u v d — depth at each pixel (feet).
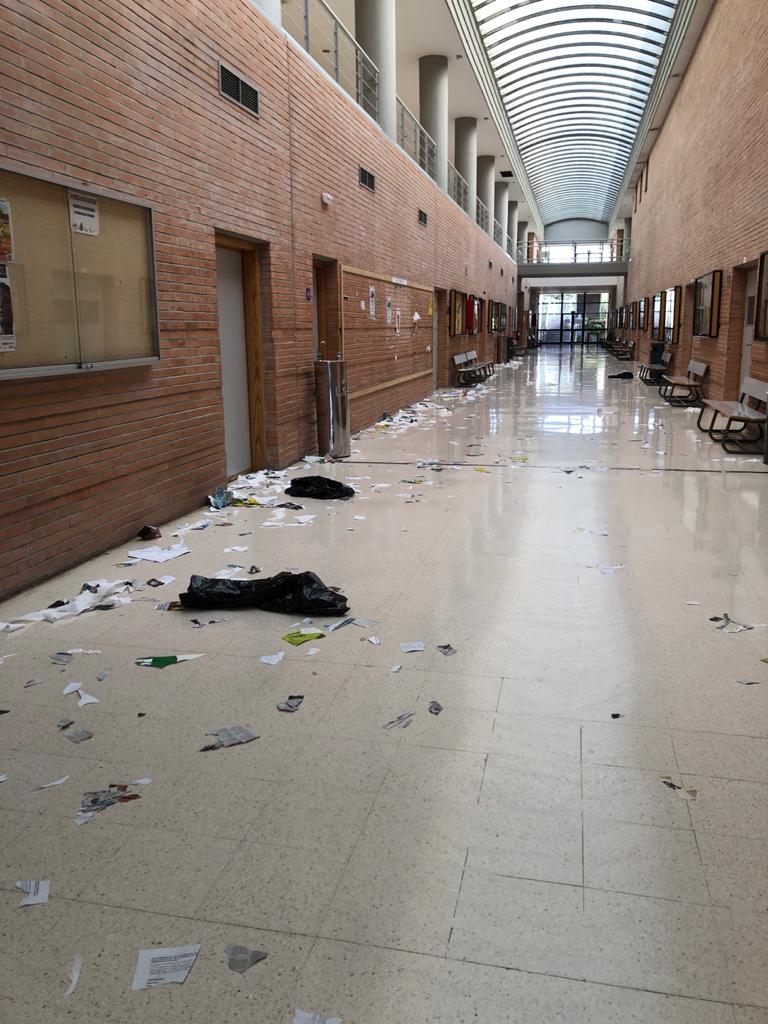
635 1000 6.15
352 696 11.17
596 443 35.32
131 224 18.34
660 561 17.30
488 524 20.70
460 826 8.28
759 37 37.27
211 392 23.20
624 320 131.03
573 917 7.00
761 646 12.69
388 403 46.88
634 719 10.43
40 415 15.70
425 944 6.72
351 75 62.64
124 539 19.03
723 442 33.04
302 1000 6.18
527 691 11.26
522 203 138.31
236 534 19.88
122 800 8.78
